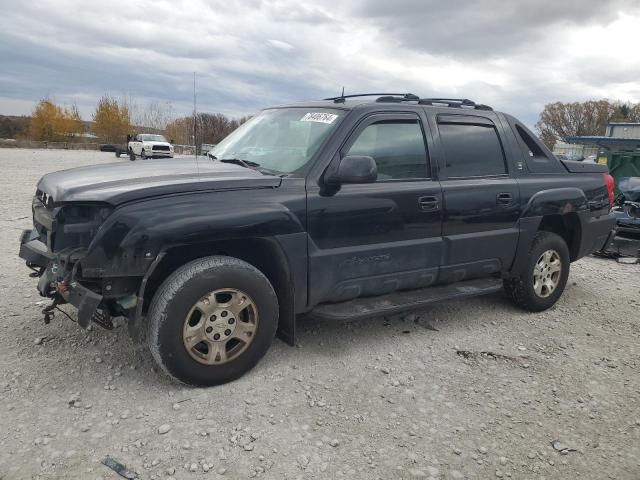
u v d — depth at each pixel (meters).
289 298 3.56
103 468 2.54
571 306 5.29
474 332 4.47
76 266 3.00
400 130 4.03
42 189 3.63
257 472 2.57
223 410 3.08
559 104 63.78
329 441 2.85
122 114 61.50
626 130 26.78
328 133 3.74
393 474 2.62
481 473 2.66
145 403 3.11
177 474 2.53
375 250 3.82
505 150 4.66
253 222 3.27
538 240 4.86
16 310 4.42
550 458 2.80
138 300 3.03
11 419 2.88
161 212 3.04
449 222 4.18
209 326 3.22
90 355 3.65
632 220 7.78
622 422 3.17
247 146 4.26
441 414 3.17
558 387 3.57
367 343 4.13
